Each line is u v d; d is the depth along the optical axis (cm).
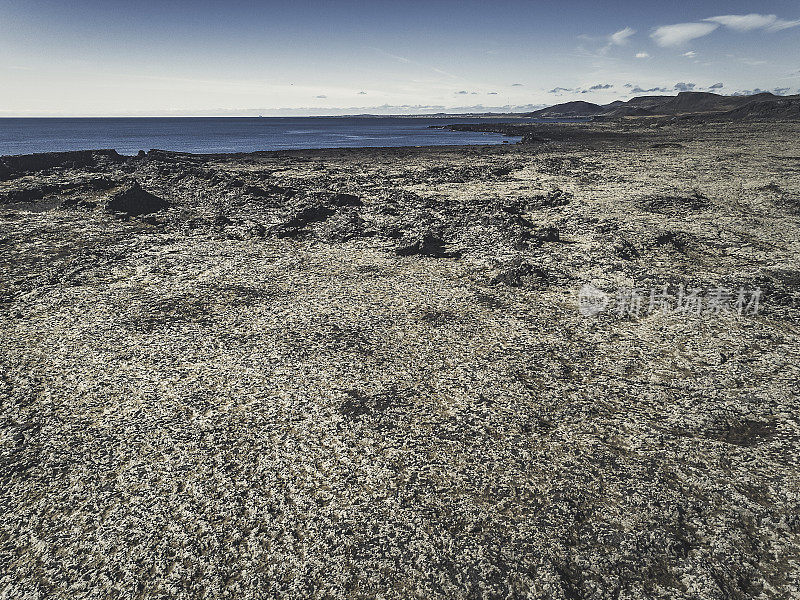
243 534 605
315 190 2752
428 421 810
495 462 721
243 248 1764
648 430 786
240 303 1276
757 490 659
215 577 552
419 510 638
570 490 668
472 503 648
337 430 787
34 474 696
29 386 897
